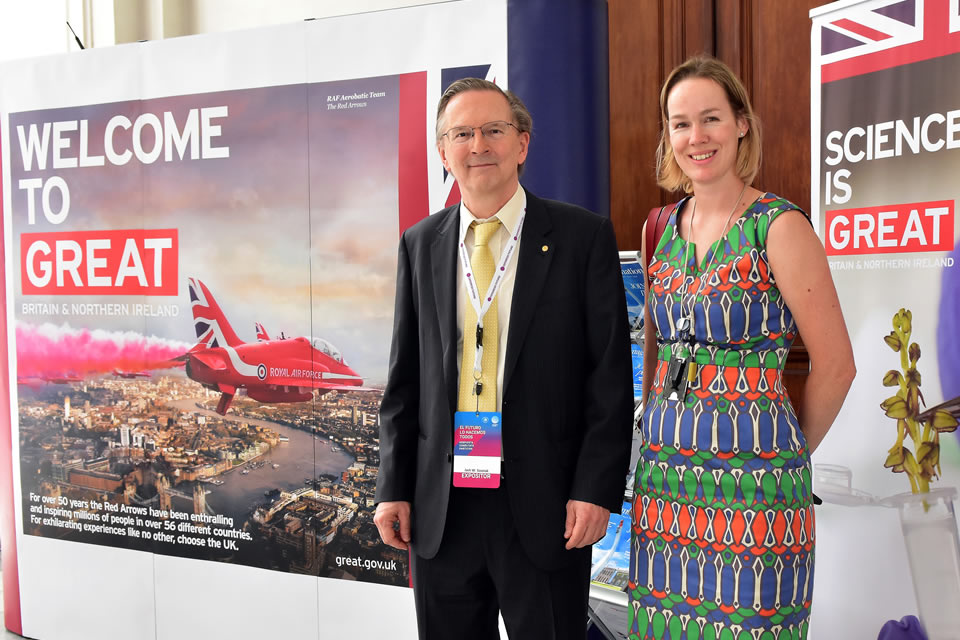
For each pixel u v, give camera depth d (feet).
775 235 5.13
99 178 9.73
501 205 5.64
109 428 9.91
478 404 5.43
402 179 8.43
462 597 5.59
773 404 5.18
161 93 9.36
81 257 9.90
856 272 7.63
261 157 8.96
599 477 5.19
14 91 10.07
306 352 8.91
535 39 7.80
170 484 9.64
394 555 8.61
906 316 7.22
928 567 7.11
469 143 5.43
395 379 6.00
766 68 10.49
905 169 7.18
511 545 5.39
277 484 9.12
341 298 8.74
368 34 8.43
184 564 9.61
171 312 9.50
